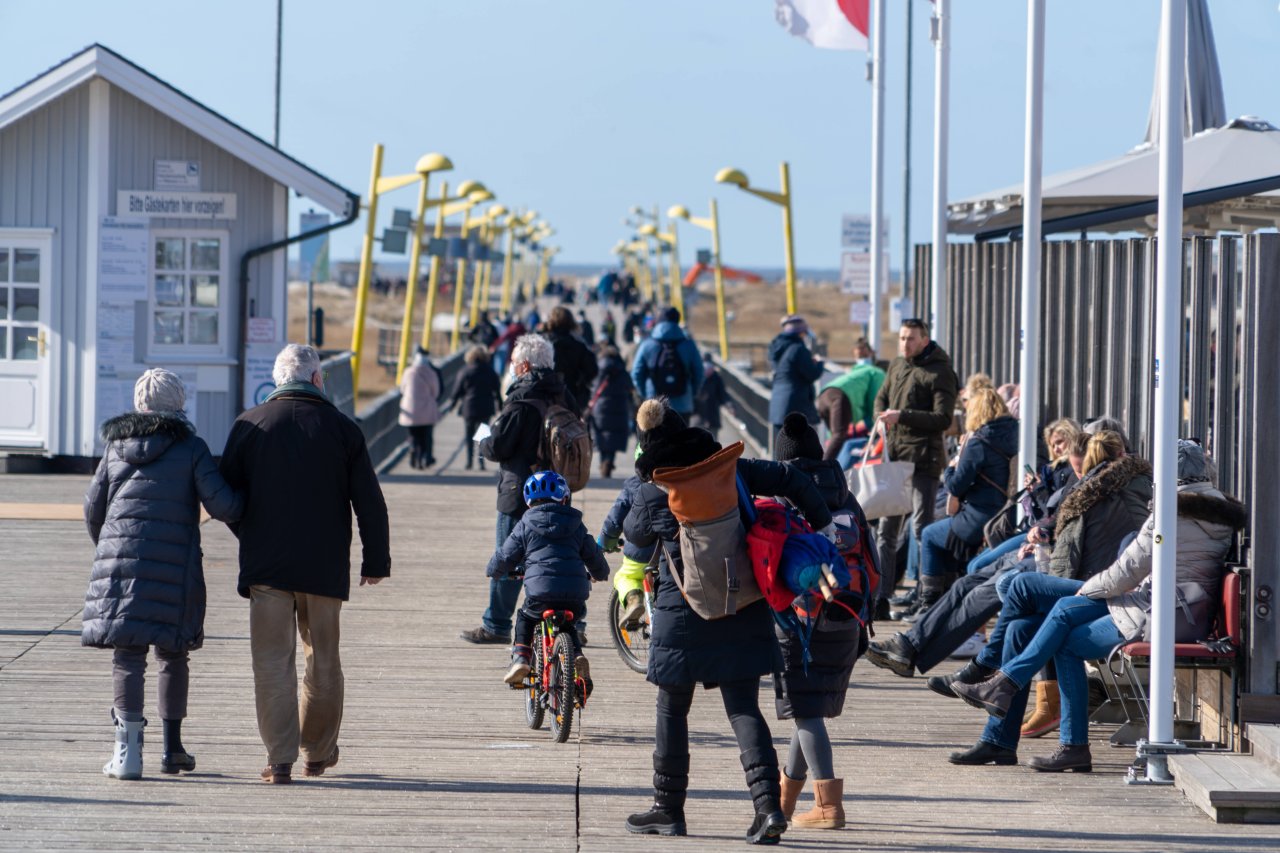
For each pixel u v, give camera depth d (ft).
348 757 71.77
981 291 134.62
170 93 172.55
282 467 64.80
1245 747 69.97
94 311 175.32
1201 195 96.73
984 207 128.26
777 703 63.62
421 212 310.86
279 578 64.54
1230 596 70.38
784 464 60.29
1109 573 71.10
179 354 178.40
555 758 72.43
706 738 77.36
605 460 208.85
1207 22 126.11
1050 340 113.29
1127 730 76.38
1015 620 74.74
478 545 139.03
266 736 65.98
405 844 58.80
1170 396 67.56
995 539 95.91
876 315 184.65
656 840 60.18
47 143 175.01
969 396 102.32
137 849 57.52
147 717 77.10
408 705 81.97
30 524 139.44
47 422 176.45
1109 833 61.98
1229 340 74.49
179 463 65.26
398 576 121.80
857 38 180.34
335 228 179.52
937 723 80.74
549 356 92.63
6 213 175.52
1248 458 71.36
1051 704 77.25
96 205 174.91
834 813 62.03
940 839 60.95
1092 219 113.50
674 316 193.47
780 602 57.67
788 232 304.91
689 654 58.75
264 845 58.29
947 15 134.41
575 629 75.92
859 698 86.33
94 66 170.81
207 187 177.68
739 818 63.82
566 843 59.47
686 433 59.21
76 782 65.87
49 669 86.17
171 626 64.80
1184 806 65.98
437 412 219.00
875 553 64.39
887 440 108.68
